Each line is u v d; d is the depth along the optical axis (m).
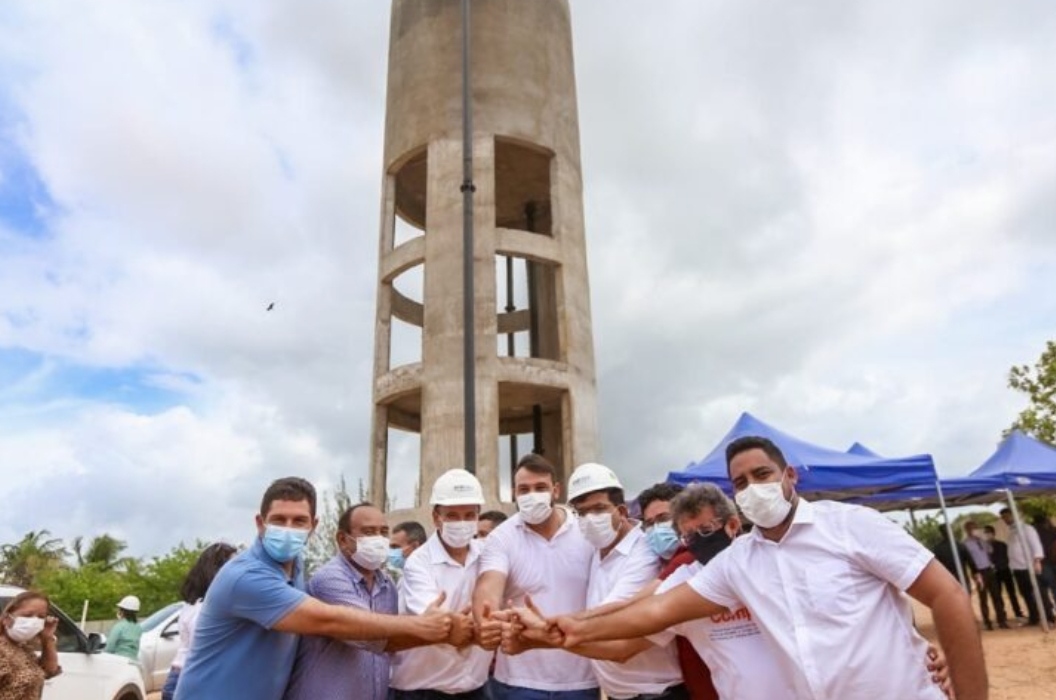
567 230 18.80
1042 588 14.15
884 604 2.84
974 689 2.60
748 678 3.18
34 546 46.75
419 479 16.81
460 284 17.25
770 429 12.02
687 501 3.64
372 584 4.14
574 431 16.91
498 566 4.27
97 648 7.70
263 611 3.41
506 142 19.03
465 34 12.73
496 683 4.44
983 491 14.06
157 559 39.12
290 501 3.67
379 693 3.95
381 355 18.44
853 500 14.40
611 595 3.93
